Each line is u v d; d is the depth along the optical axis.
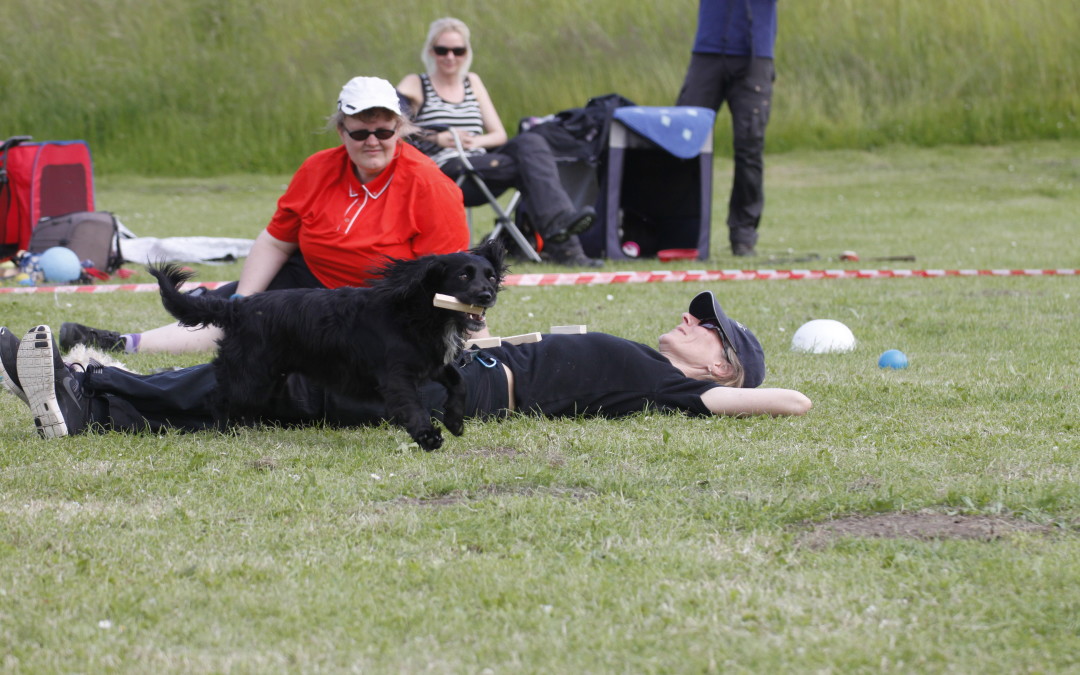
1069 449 7.68
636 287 16.95
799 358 11.34
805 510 6.33
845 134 42.41
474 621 4.94
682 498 6.59
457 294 7.64
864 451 7.62
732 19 20.64
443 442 7.72
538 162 18.91
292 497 6.57
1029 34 43.38
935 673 4.52
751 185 21.53
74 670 4.50
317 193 10.16
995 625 4.90
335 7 45.03
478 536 5.93
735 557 5.66
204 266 19.52
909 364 10.95
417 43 43.91
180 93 42.44
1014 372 10.44
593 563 5.60
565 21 44.84
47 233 17.55
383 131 9.63
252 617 4.98
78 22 43.28
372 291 7.86
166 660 4.56
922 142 41.97
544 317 14.10
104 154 40.72
